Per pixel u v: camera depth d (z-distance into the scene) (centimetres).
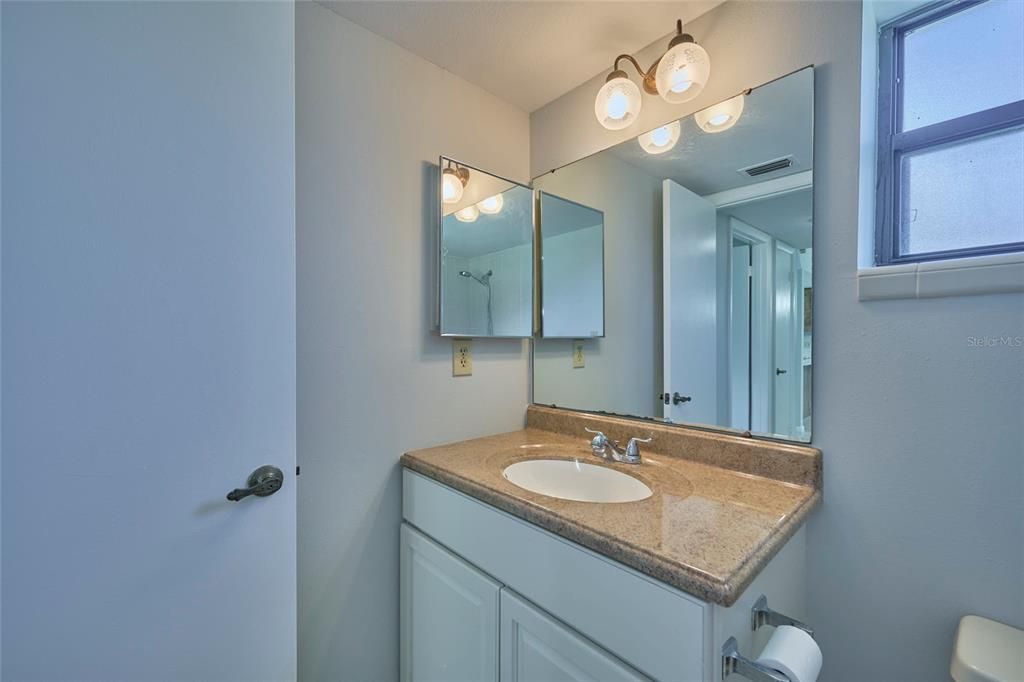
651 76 120
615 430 137
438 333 138
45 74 63
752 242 109
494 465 118
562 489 125
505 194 155
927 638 85
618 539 74
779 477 102
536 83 148
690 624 64
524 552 91
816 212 98
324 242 114
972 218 89
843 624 95
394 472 128
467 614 105
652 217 130
